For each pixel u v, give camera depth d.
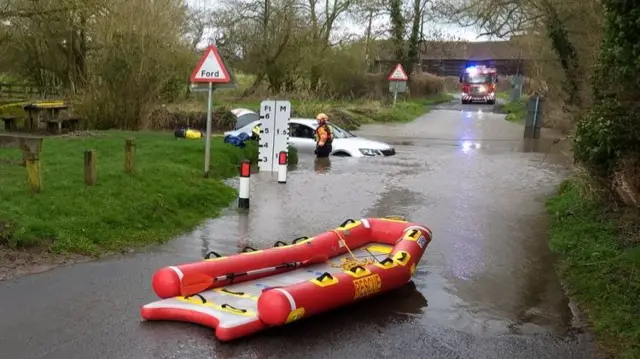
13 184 8.82
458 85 69.69
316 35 35.97
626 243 7.34
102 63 18.00
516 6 18.98
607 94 7.48
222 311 5.11
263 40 34.53
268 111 13.70
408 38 42.31
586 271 6.86
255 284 5.88
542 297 6.32
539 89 33.94
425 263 7.33
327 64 35.72
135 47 17.83
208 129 11.50
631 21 6.32
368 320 5.50
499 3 18.75
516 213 10.23
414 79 48.22
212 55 11.27
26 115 18.72
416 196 11.55
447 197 11.52
